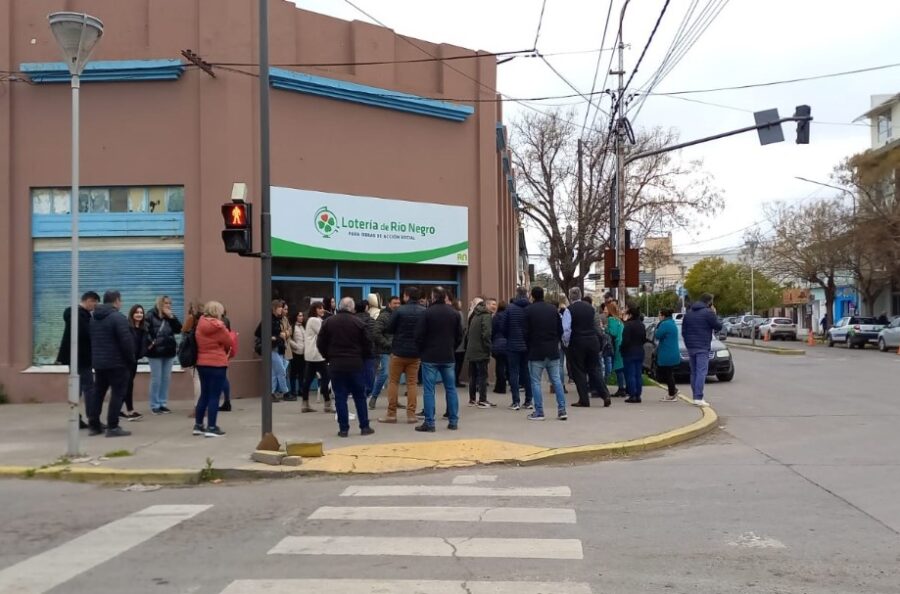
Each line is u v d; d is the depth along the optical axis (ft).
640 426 37.29
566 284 121.80
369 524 21.52
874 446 33.99
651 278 161.07
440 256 55.98
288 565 17.93
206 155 46.21
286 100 48.96
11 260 46.60
